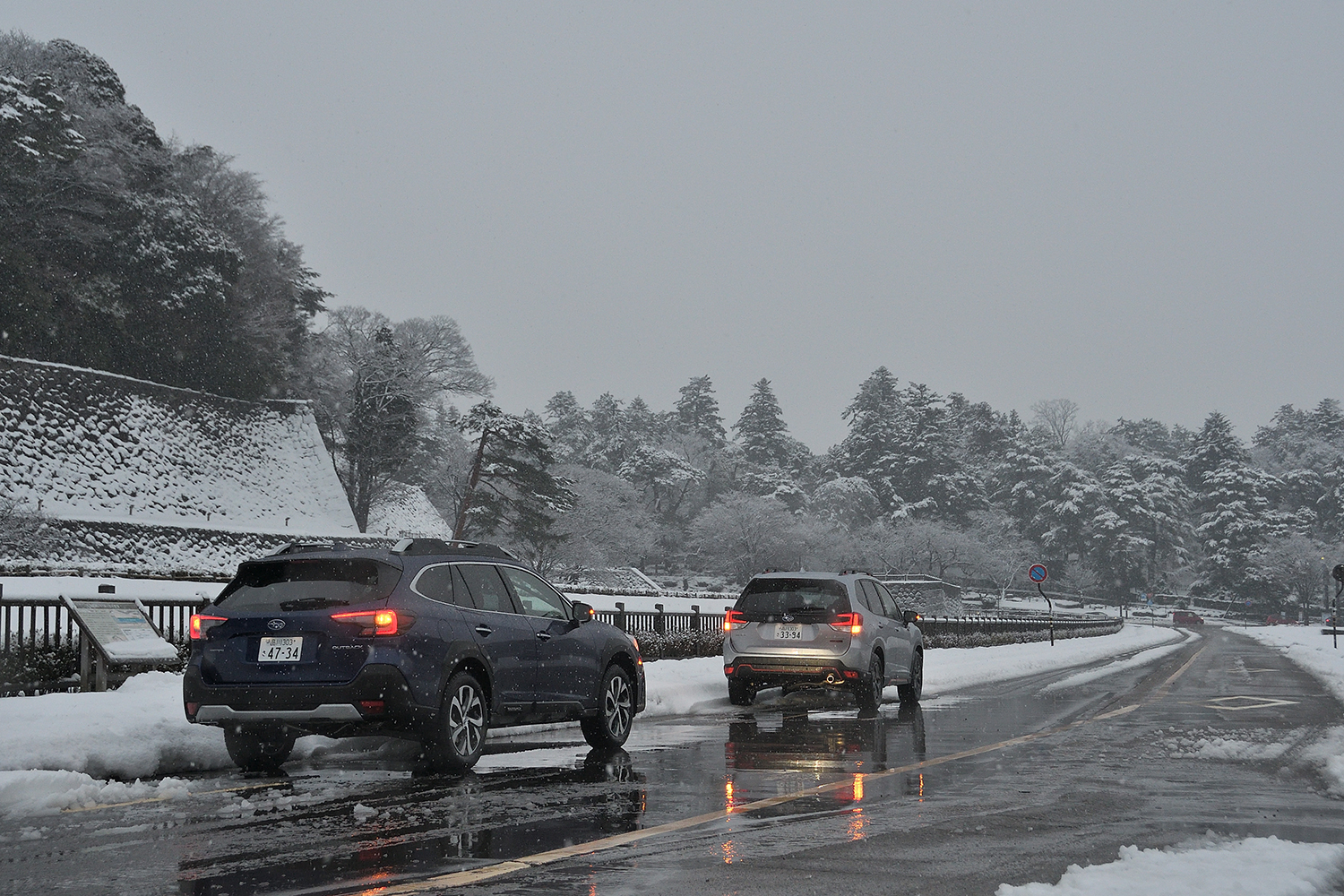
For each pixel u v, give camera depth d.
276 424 66.81
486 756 11.20
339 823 7.51
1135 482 162.88
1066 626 58.19
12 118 58.12
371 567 9.55
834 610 16.52
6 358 53.44
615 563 106.44
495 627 10.37
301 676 9.20
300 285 87.88
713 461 154.00
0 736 9.71
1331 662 29.73
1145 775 9.83
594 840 6.89
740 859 6.35
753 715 16.23
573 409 184.75
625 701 12.13
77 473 51.69
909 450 160.88
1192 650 41.88
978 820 7.60
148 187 71.81
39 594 17.38
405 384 83.00
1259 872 5.77
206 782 9.36
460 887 5.71
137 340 65.12
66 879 5.96
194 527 51.78
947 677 23.27
